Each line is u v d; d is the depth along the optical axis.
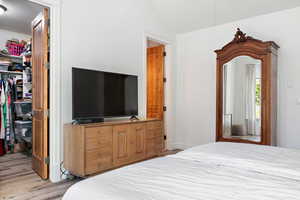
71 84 2.80
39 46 2.86
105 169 2.56
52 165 2.64
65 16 2.73
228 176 1.22
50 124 2.66
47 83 2.67
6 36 4.66
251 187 1.06
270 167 1.33
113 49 3.29
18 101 4.09
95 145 2.46
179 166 1.41
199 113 4.24
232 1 3.32
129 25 3.54
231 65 3.43
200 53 4.23
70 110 2.80
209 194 0.98
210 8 3.56
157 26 4.07
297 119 3.19
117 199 0.93
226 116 3.48
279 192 1.00
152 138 3.22
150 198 0.93
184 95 4.47
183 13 3.83
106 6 3.21
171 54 4.44
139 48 3.71
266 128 3.05
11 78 4.36
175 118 4.57
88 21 2.98
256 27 3.56
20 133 3.98
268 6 3.26
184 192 1.00
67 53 2.75
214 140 4.02
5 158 3.83
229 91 3.45
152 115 4.73
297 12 3.20
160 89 4.57
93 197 1.00
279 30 3.35
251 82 3.23
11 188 2.45
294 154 1.66
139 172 1.29
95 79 2.80
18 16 3.88
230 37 3.85
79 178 2.76
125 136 2.81
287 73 3.28
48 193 2.32
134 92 3.39
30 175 2.89
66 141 2.63
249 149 1.82
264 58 3.08
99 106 2.84
